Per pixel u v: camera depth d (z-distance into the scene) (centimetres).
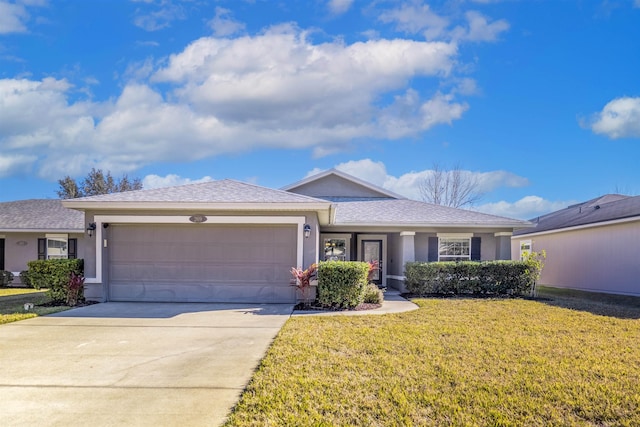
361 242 1745
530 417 422
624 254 1592
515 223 1581
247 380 529
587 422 414
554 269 2059
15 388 502
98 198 1201
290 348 673
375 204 1867
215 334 791
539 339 746
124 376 545
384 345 694
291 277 1216
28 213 2067
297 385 504
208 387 505
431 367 575
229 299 1216
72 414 429
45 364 598
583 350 671
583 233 1839
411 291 1523
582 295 1609
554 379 530
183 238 1227
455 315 1011
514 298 1391
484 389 496
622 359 623
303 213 1211
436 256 1628
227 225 1229
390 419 416
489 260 1606
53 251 1936
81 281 1173
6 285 1873
